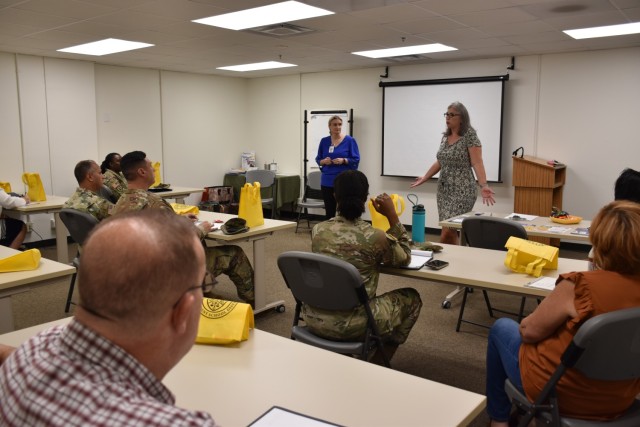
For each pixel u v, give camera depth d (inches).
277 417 45.3
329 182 227.6
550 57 243.4
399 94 287.0
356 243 89.0
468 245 139.6
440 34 198.1
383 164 298.4
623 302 59.0
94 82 269.3
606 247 60.7
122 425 24.3
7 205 191.6
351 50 236.5
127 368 27.0
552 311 63.1
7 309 94.6
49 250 247.0
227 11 159.6
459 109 157.5
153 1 147.2
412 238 117.0
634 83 225.6
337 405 48.3
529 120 252.5
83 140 266.5
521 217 163.0
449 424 45.2
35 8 155.2
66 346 27.0
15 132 241.3
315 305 89.5
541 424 65.4
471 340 135.6
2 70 234.7
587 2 150.2
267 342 62.2
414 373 117.0
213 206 318.0
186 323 29.6
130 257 27.0
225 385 51.9
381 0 147.9
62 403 25.2
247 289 151.9
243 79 352.5
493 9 158.7
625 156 231.1
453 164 161.3
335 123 225.8
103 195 189.5
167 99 308.2
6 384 27.1
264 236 152.9
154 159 304.3
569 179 246.1
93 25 179.3
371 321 86.7
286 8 158.6
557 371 62.0
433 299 169.2
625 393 63.1
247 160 351.3
